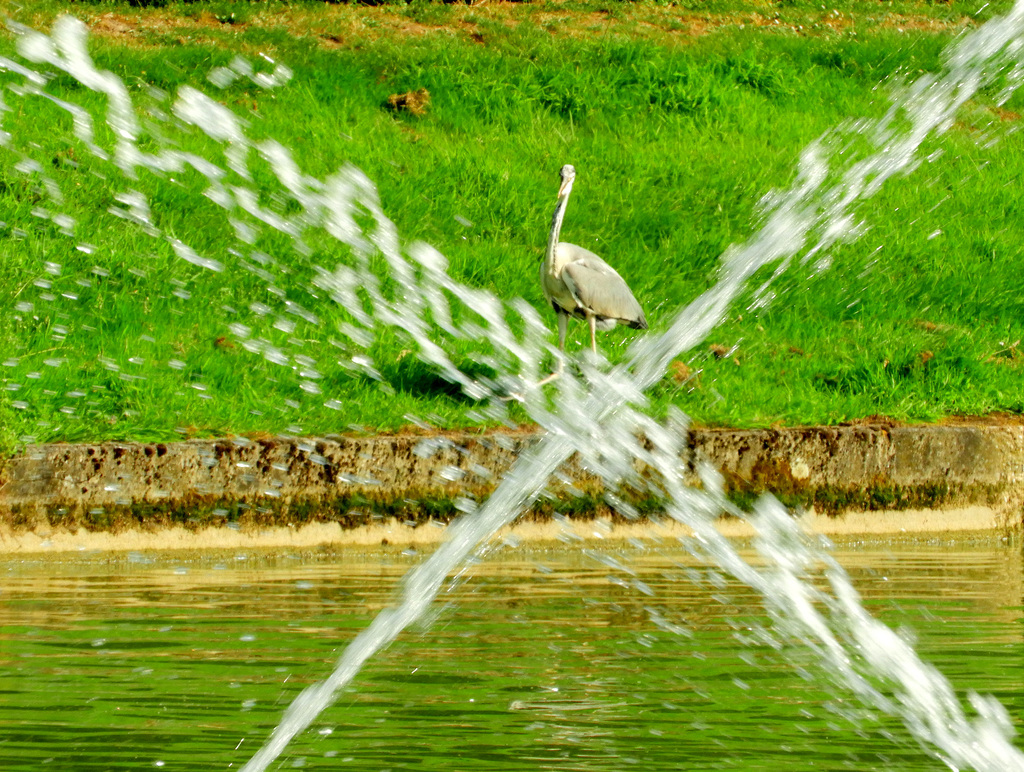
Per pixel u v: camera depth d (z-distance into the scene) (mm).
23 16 21922
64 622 7430
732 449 11391
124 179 16188
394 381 12641
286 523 10477
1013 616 7910
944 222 18516
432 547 10711
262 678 6148
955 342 14820
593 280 13086
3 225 14531
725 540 11141
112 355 12305
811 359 14188
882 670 6570
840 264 16703
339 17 24578
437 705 5754
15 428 10266
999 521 12344
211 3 24578
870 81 23719
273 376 12453
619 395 10859
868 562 10359
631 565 10016
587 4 27344
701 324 10922
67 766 4816
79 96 18578
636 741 5258
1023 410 13461
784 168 19562
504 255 16156
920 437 12008
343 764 4891
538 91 21328
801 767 4980
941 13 28734
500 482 10906
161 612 7793
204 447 10328
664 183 18781
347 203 16609
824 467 11656
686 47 24359
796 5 28797
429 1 26359
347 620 7582
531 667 6523
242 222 15703
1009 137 22000
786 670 6582
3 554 9742
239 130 18328
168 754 4980
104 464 10070
